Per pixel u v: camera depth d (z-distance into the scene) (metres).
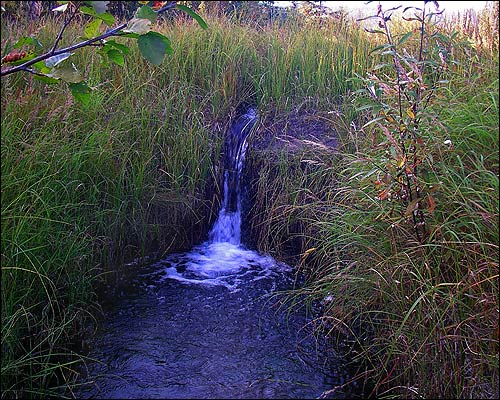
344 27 7.90
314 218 5.07
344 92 6.41
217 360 3.61
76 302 4.03
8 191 3.65
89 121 4.93
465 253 2.96
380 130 4.24
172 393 3.24
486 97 3.47
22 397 3.17
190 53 6.93
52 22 7.18
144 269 5.11
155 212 5.43
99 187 4.83
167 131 5.78
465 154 3.27
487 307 2.90
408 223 3.38
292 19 8.74
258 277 5.01
